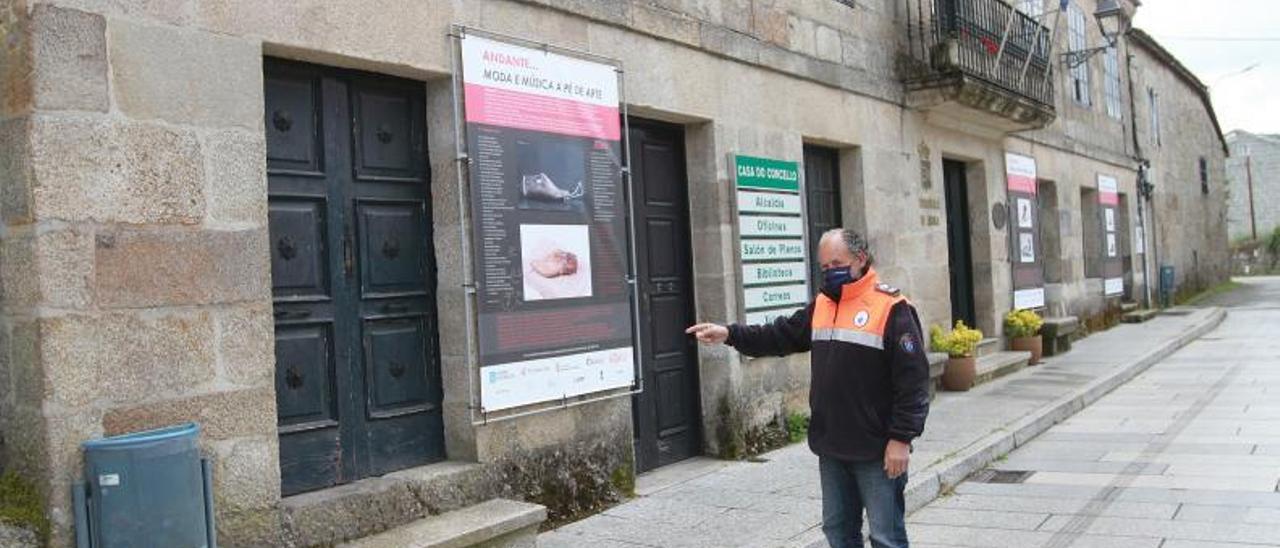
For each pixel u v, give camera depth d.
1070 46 16.91
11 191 3.94
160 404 4.16
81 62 3.98
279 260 4.85
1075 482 7.15
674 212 7.61
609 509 6.25
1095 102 18.33
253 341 4.49
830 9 9.33
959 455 7.60
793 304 8.38
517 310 5.78
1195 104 28.23
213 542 4.15
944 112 11.12
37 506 3.86
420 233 5.61
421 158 5.64
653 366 7.27
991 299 12.84
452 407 5.60
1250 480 6.89
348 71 5.25
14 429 3.98
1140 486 6.93
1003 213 13.34
